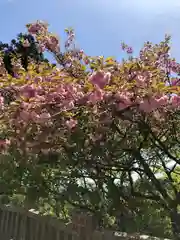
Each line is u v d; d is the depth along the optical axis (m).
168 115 4.00
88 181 4.24
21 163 4.18
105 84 3.69
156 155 4.41
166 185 4.18
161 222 3.62
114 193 3.76
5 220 5.25
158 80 4.01
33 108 3.79
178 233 3.48
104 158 3.88
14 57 5.48
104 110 3.77
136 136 4.02
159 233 3.55
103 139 3.82
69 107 3.78
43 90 3.87
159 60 5.05
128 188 4.01
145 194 3.92
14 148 4.06
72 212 4.02
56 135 3.78
